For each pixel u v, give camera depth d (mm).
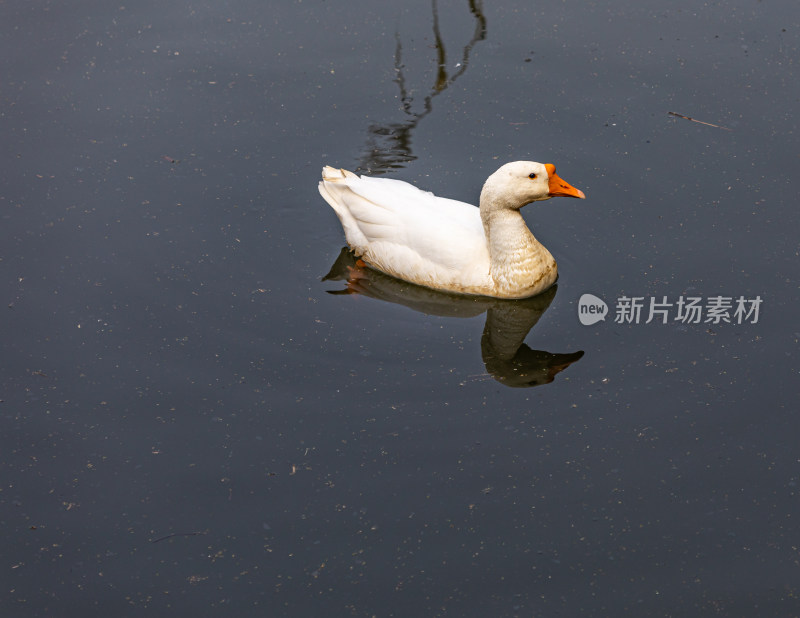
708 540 5488
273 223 8008
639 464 5938
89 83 9297
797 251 7441
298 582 5316
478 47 9711
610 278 7402
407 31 9969
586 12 10156
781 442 6043
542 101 9078
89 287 7297
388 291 7523
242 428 6211
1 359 6699
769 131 8594
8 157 8445
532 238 7336
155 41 9844
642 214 7914
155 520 5660
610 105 8977
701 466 5910
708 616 5090
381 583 5297
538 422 6238
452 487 5812
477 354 6820
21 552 5496
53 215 7914
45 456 6047
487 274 7383
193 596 5258
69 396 6449
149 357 6738
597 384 6516
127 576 5367
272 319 7094
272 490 5816
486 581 5293
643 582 5273
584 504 5703
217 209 8078
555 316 7176
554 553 5434
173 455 6051
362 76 9430
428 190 8211
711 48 9562
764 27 9828
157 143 8680
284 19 10156
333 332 6996
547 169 7152
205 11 10281
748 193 8000
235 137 8773
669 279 7316
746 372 6535
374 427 6203
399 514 5660
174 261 7570
